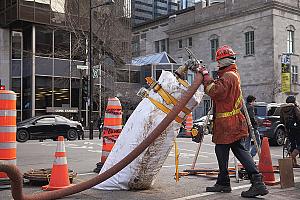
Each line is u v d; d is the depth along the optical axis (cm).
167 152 597
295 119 927
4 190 632
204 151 1337
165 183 675
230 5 4756
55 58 3331
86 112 3425
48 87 3294
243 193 555
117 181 604
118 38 3491
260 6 4375
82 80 2869
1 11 3372
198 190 614
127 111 4147
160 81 601
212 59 5012
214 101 563
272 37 4288
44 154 1253
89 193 591
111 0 2930
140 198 558
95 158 1109
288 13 4419
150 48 6259
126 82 4688
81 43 3250
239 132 548
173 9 11281
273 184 655
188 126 1611
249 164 551
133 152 485
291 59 4372
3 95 629
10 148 627
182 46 5522
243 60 4578
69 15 3152
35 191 624
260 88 4366
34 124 2062
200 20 5188
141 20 10519
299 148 925
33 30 3250
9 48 3362
